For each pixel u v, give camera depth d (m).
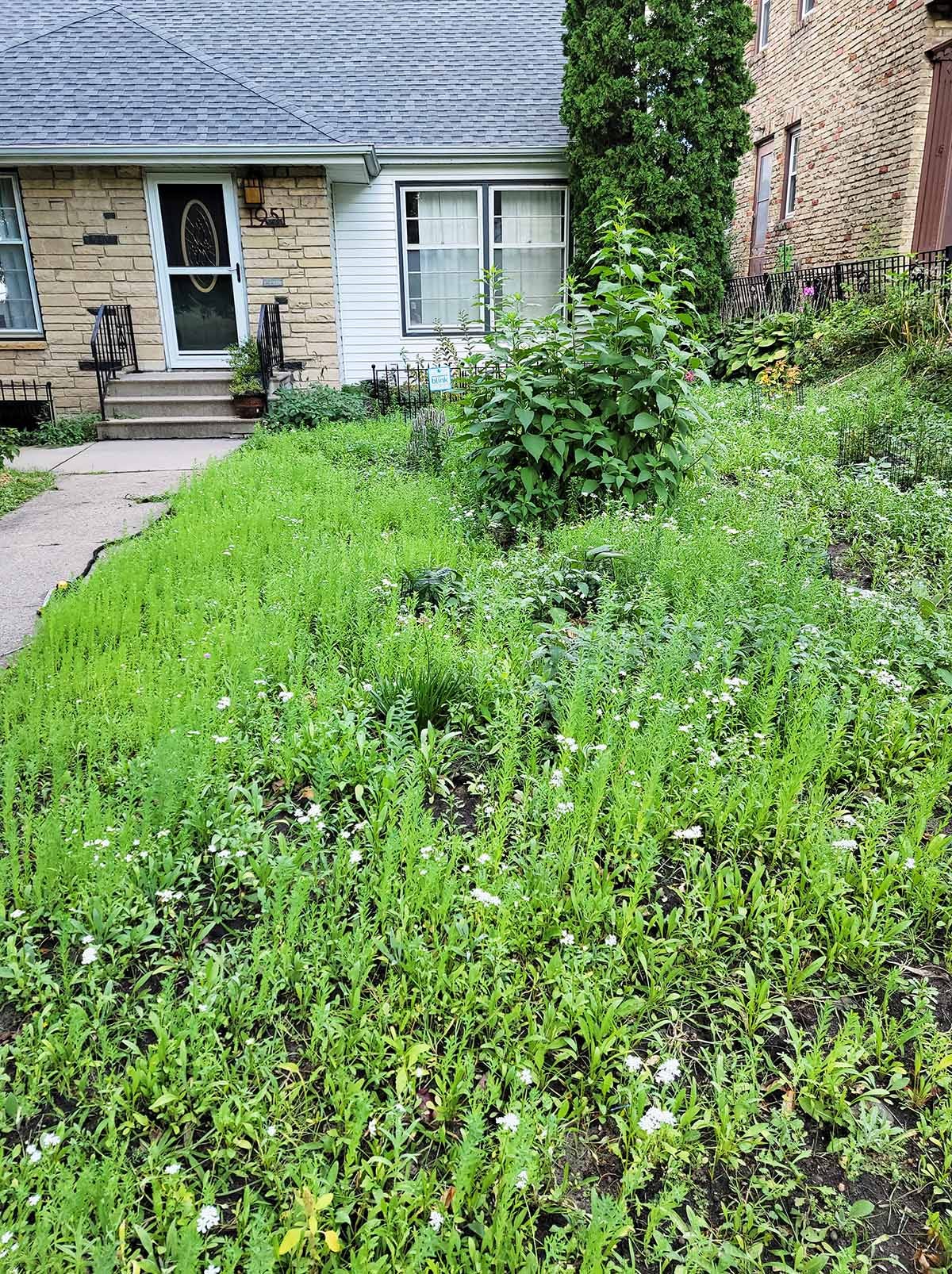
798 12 13.23
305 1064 1.79
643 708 2.88
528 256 12.62
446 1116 1.66
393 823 2.41
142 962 2.04
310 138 10.66
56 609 3.79
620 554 4.13
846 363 9.51
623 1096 1.70
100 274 11.05
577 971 1.88
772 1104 1.73
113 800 2.51
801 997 1.95
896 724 2.76
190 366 11.54
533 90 13.21
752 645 3.37
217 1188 1.54
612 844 2.37
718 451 6.49
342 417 10.27
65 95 11.20
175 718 2.80
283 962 1.90
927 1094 1.72
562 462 5.08
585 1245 1.41
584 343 5.18
